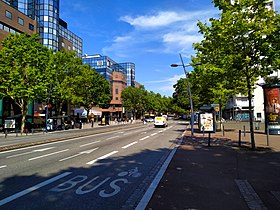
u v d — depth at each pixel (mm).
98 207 5098
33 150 13781
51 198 5633
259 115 58344
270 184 6539
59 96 41531
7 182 6957
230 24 11828
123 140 19562
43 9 65125
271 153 11383
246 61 11539
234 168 8453
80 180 7203
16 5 64000
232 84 13773
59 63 40406
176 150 12883
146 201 5258
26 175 7789
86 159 10703
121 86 103250
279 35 11203
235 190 6043
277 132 21422
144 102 91250
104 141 18750
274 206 4980
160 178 7195
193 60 24516
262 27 11391
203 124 23469
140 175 7867
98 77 57938
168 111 123438
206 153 11797
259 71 12156
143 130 33938
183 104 62188
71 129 42031
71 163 9781
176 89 69812
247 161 9609
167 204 5078
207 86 24172
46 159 10719
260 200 5324
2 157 11383
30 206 5133
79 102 52781
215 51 13133
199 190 6055
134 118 105688
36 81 32031
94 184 6805
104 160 10469
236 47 12016
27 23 47906
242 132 25141
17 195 5836
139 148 14555
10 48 31844
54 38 66438
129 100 86625
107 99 60406
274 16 11758
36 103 47156
